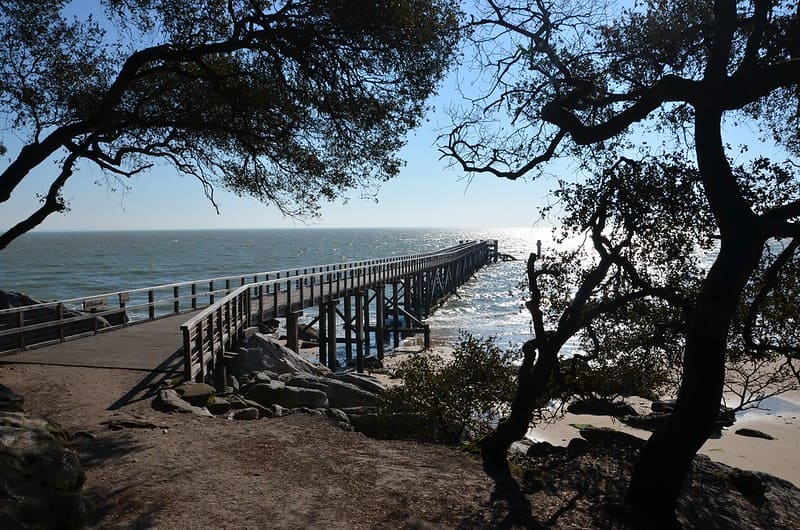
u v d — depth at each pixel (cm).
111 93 854
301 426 766
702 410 519
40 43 969
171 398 852
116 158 999
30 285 5469
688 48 652
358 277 2491
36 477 444
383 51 845
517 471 654
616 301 631
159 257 10456
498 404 933
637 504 545
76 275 6662
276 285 1752
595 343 745
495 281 5997
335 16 813
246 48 857
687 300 599
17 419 570
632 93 603
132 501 496
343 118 919
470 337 1200
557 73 688
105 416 782
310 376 1216
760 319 699
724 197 520
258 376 1151
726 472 752
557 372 739
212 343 1159
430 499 534
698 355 520
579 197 640
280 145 975
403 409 920
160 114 986
